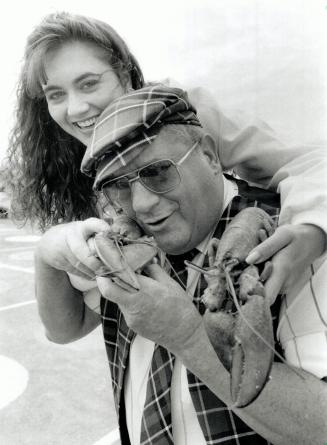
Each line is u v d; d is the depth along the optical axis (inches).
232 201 50.3
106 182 45.9
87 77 60.3
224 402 41.3
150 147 43.4
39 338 211.3
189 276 50.8
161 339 39.7
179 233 47.0
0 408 152.1
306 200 44.3
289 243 39.1
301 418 39.8
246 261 37.4
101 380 171.9
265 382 31.4
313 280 42.3
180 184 44.6
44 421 144.2
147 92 44.8
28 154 76.9
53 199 81.1
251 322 32.8
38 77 61.4
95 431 140.3
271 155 60.1
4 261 371.9
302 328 42.3
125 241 42.1
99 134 44.6
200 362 39.8
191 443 47.6
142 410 53.7
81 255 41.3
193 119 47.4
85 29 58.7
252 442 44.4
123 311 40.0
